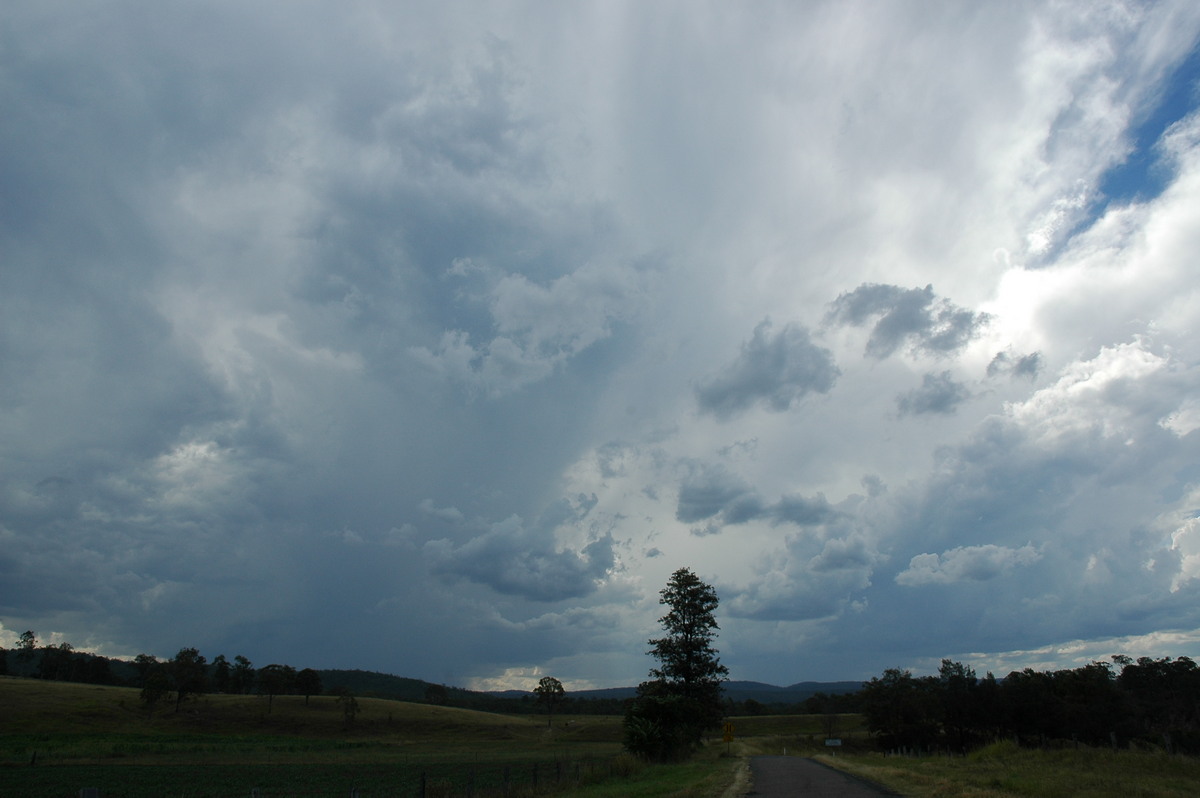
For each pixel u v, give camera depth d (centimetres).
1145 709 7606
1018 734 6244
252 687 17012
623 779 3094
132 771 5419
